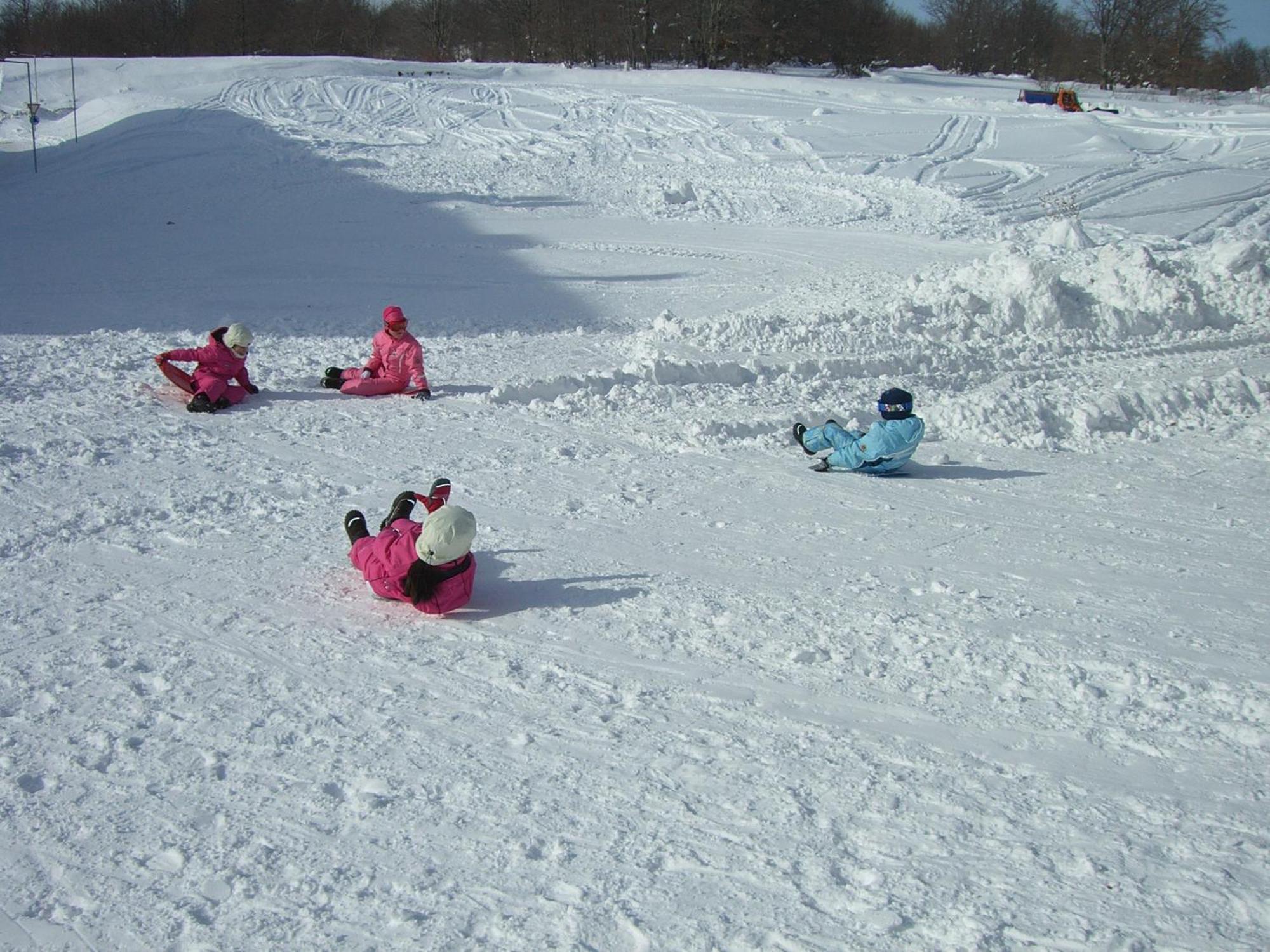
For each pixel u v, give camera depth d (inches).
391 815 143.4
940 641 196.2
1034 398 367.6
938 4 3523.6
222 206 942.4
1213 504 286.4
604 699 174.7
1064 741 161.8
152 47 2908.5
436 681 180.9
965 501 286.2
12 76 1916.8
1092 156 1284.4
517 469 303.7
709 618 206.4
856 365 431.8
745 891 128.6
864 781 151.1
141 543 242.8
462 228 876.0
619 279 687.1
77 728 163.9
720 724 166.9
